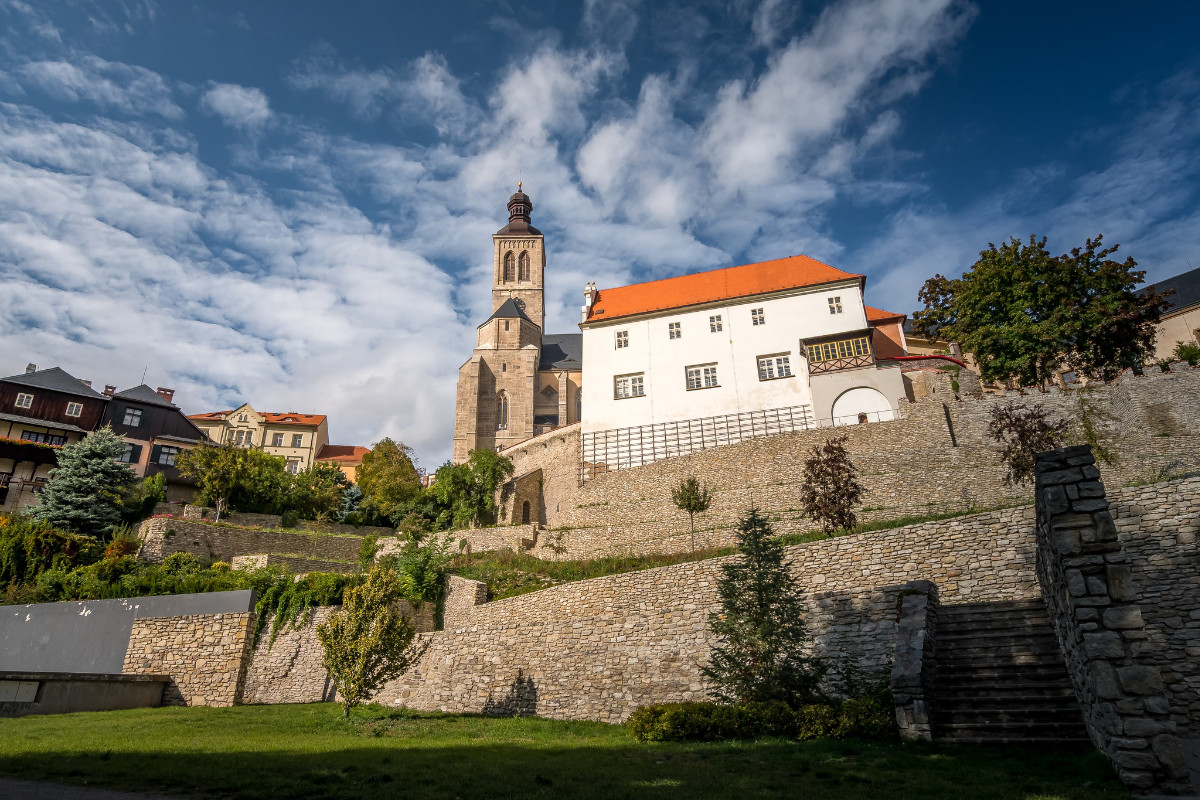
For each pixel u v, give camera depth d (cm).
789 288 4631
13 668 2581
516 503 4816
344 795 978
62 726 1639
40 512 3847
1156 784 853
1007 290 3562
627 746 1393
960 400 3156
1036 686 1237
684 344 4744
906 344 4953
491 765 1197
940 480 2944
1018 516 1639
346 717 1888
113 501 4053
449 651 2280
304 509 4859
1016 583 1588
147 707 2200
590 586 2045
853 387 4059
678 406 4569
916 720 1216
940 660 1393
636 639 1898
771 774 1055
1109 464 2761
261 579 2725
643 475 3688
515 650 2116
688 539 3294
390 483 5688
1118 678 922
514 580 3073
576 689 1925
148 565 3375
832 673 1614
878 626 1636
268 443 8456
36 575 3231
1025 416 2716
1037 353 3372
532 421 7562
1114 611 956
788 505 3175
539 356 8244
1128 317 3272
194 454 4691
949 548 1680
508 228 9544
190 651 2403
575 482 4797
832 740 1266
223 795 995
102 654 2488
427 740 1552
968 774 978
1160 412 2834
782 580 1595
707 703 1536
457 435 7419
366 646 1917
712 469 3503
